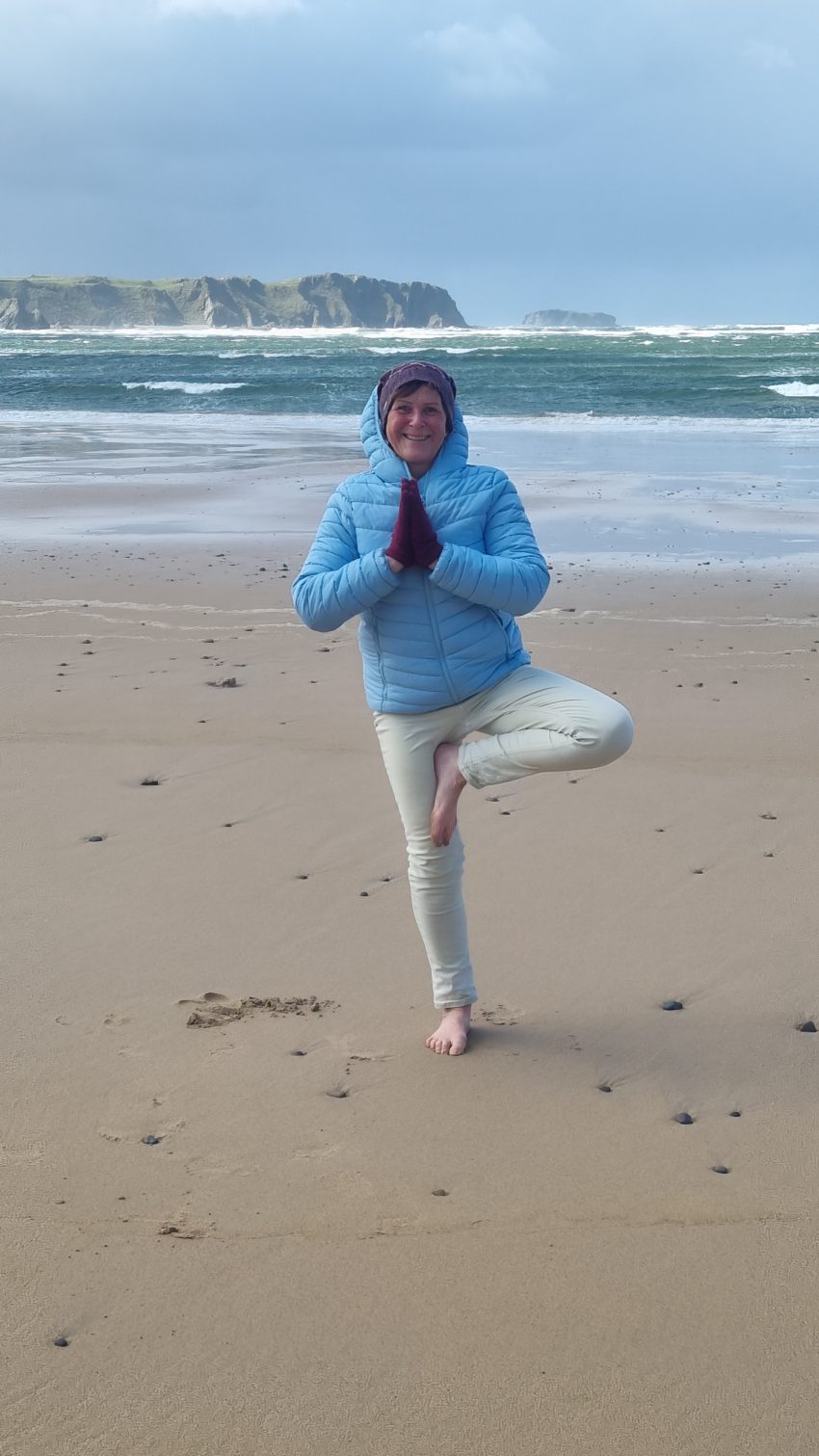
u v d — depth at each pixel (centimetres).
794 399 3141
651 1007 378
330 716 669
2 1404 227
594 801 550
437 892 349
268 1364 237
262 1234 274
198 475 1786
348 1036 362
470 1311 251
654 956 409
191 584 1034
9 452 2123
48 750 620
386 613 333
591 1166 301
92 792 563
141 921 436
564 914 440
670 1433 222
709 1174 298
